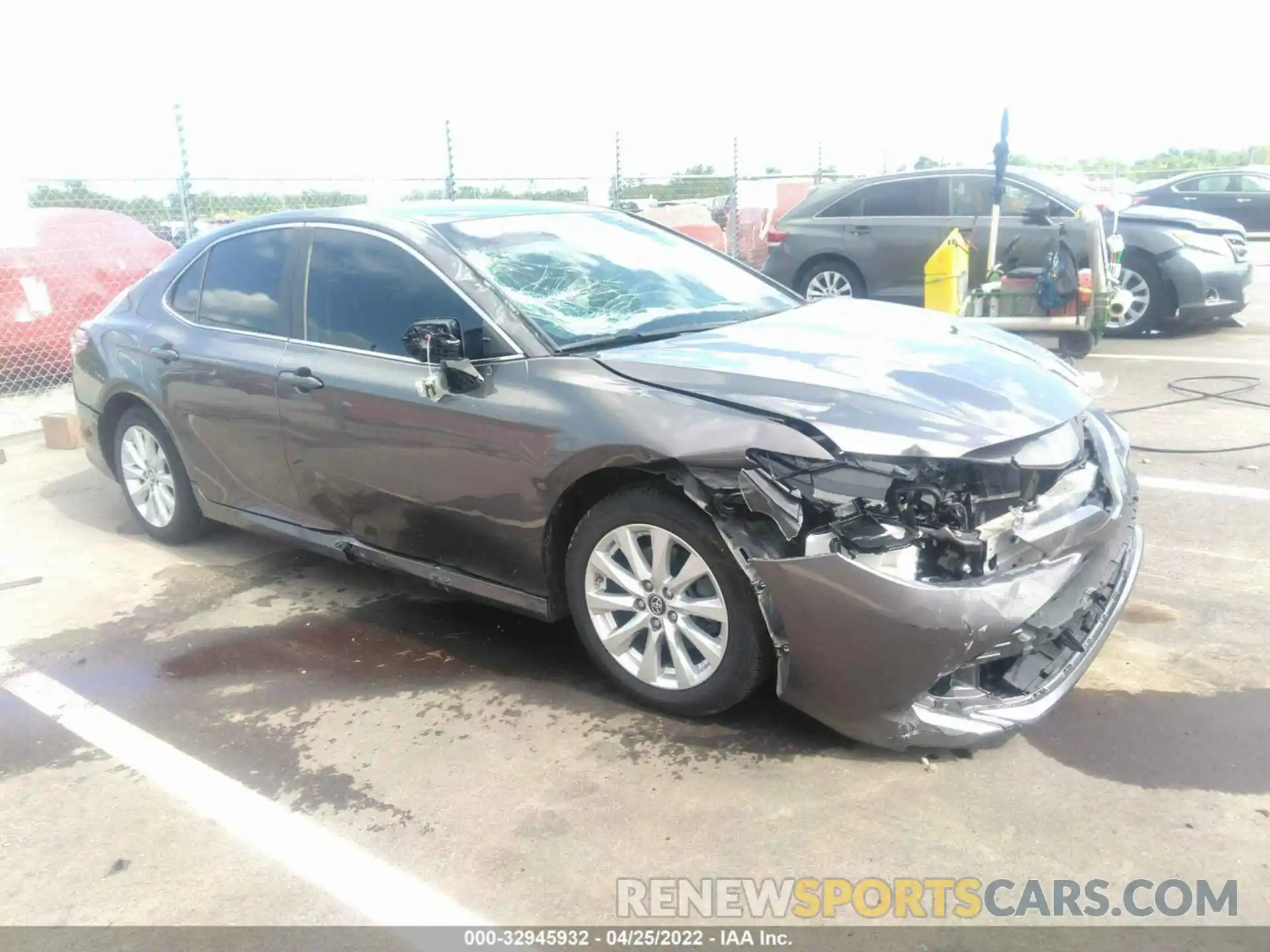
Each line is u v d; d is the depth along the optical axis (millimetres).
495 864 2615
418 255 3752
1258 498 5055
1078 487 3102
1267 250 18766
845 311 4125
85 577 4750
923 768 2918
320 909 2492
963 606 2668
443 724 3309
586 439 3119
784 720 3197
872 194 10414
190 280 4711
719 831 2691
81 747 3285
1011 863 2527
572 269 3912
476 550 3590
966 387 3092
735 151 14023
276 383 4059
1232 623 3740
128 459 5156
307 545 4254
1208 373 8125
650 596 3170
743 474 2824
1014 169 9789
